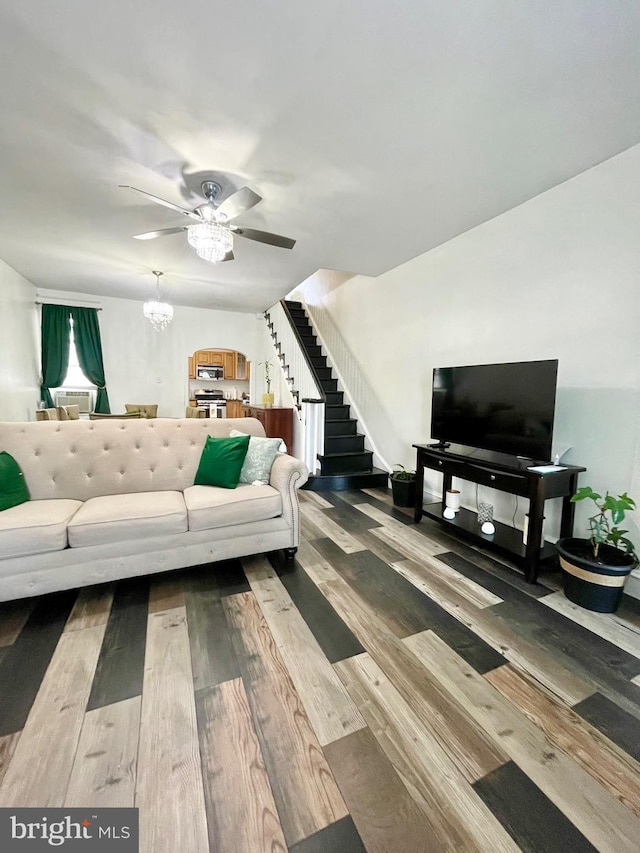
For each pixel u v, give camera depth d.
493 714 1.37
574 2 1.30
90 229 3.35
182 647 1.69
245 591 2.18
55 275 4.84
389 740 1.26
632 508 1.91
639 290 2.12
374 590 2.20
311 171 2.34
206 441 2.86
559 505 2.56
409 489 3.67
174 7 1.34
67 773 1.13
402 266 4.18
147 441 2.75
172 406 6.72
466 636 1.80
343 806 1.06
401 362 4.25
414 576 2.37
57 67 1.59
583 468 2.34
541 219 2.62
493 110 1.82
